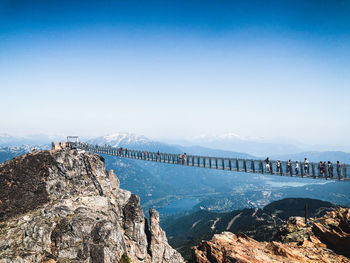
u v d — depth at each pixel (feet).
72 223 87.45
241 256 88.02
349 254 90.07
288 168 135.33
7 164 114.83
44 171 113.80
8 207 96.48
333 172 123.95
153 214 133.80
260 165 144.77
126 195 135.74
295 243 104.27
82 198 108.88
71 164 122.83
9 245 81.61
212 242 102.42
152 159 196.54
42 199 102.63
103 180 131.13
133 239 117.39
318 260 87.10
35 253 79.77
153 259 122.21
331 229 102.22
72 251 81.51
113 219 103.50
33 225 86.99
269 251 94.94
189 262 103.50
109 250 81.76
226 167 156.25
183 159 177.68
